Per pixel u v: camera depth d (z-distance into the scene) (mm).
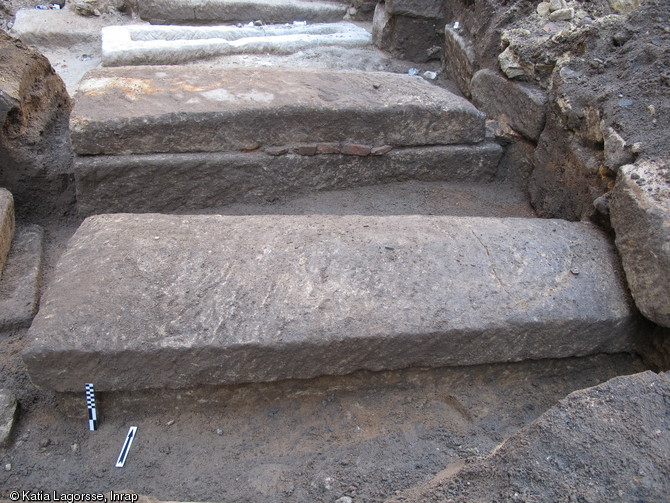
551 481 1370
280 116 2748
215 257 2002
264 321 1829
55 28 4672
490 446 1899
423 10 4316
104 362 1758
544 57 2900
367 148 2900
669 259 1863
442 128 2980
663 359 2020
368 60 4523
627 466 1377
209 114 2662
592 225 2328
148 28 4547
